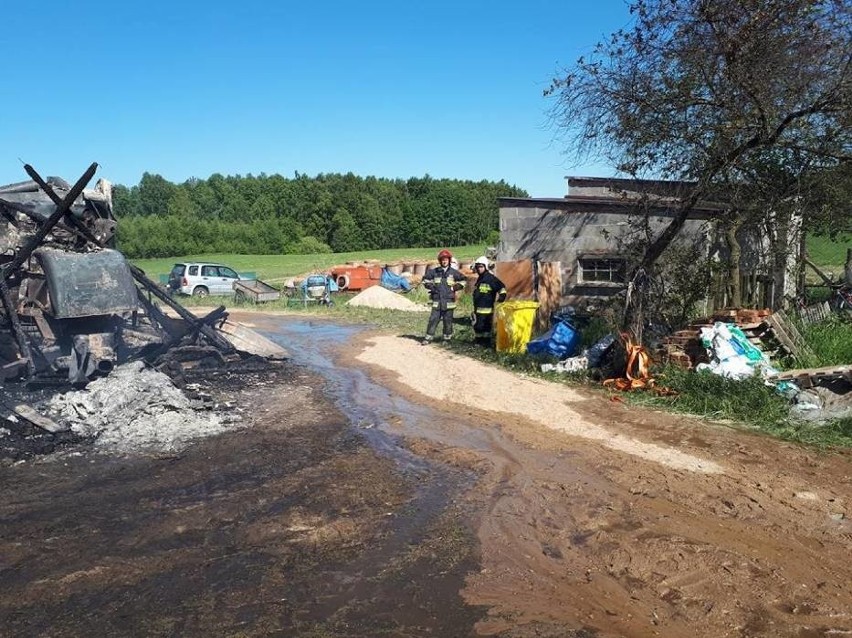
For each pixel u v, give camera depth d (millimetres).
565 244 15992
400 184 120500
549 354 12047
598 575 4312
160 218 95875
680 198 11281
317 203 101625
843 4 8766
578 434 7469
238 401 9070
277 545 4703
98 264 10422
